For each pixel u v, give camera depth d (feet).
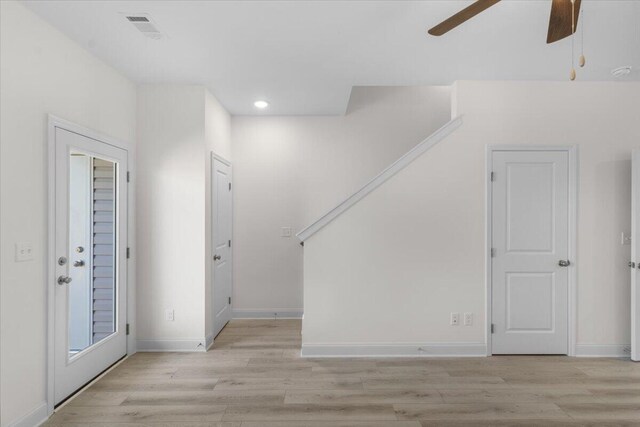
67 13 7.33
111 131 10.06
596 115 11.10
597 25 7.90
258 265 15.19
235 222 15.12
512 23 7.82
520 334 11.07
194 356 11.02
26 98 7.13
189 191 11.41
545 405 8.18
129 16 7.48
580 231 11.05
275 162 15.11
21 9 6.99
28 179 7.19
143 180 11.40
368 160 15.20
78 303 8.88
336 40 8.60
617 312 11.06
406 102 15.29
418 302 11.07
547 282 11.05
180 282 11.44
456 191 11.06
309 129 15.14
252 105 13.64
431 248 11.06
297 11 7.36
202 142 11.44
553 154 11.05
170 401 8.33
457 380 9.39
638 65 9.95
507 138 11.05
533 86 11.10
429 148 11.05
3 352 6.65
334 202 15.14
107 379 9.43
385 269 11.07
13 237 6.84
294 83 11.36
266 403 8.25
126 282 10.88
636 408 8.07
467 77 10.84
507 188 11.05
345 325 11.08
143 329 11.44
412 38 8.50
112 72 10.10
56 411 7.89
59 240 8.05
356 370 10.02
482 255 11.09
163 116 11.40
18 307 6.97
